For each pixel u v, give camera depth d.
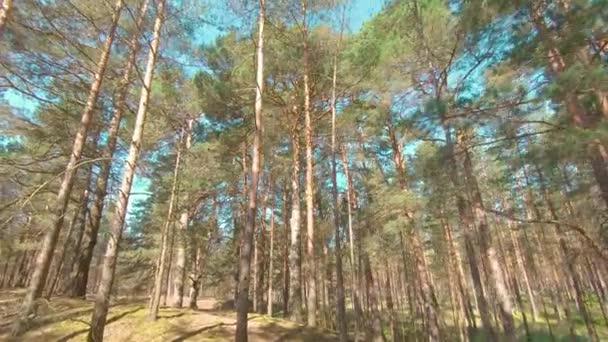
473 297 39.38
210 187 18.27
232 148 19.48
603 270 22.73
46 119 14.84
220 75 16.81
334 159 13.92
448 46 12.46
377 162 19.72
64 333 10.31
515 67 9.76
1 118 13.08
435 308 16.41
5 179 12.09
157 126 14.26
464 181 12.62
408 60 13.65
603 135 6.88
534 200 21.95
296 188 18.70
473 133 11.99
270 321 14.87
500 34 9.80
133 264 22.73
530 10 9.20
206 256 23.92
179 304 19.19
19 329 9.78
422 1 12.98
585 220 11.81
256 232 25.84
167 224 14.63
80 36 11.59
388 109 14.70
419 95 14.46
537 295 35.91
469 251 13.45
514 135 9.19
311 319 15.03
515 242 31.08
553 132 8.22
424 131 10.36
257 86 10.74
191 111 15.49
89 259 16.31
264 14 11.66
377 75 14.15
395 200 14.41
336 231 13.20
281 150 22.56
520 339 24.84
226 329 13.05
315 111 17.98
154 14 11.52
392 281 39.47
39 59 10.63
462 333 24.80
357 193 21.72
